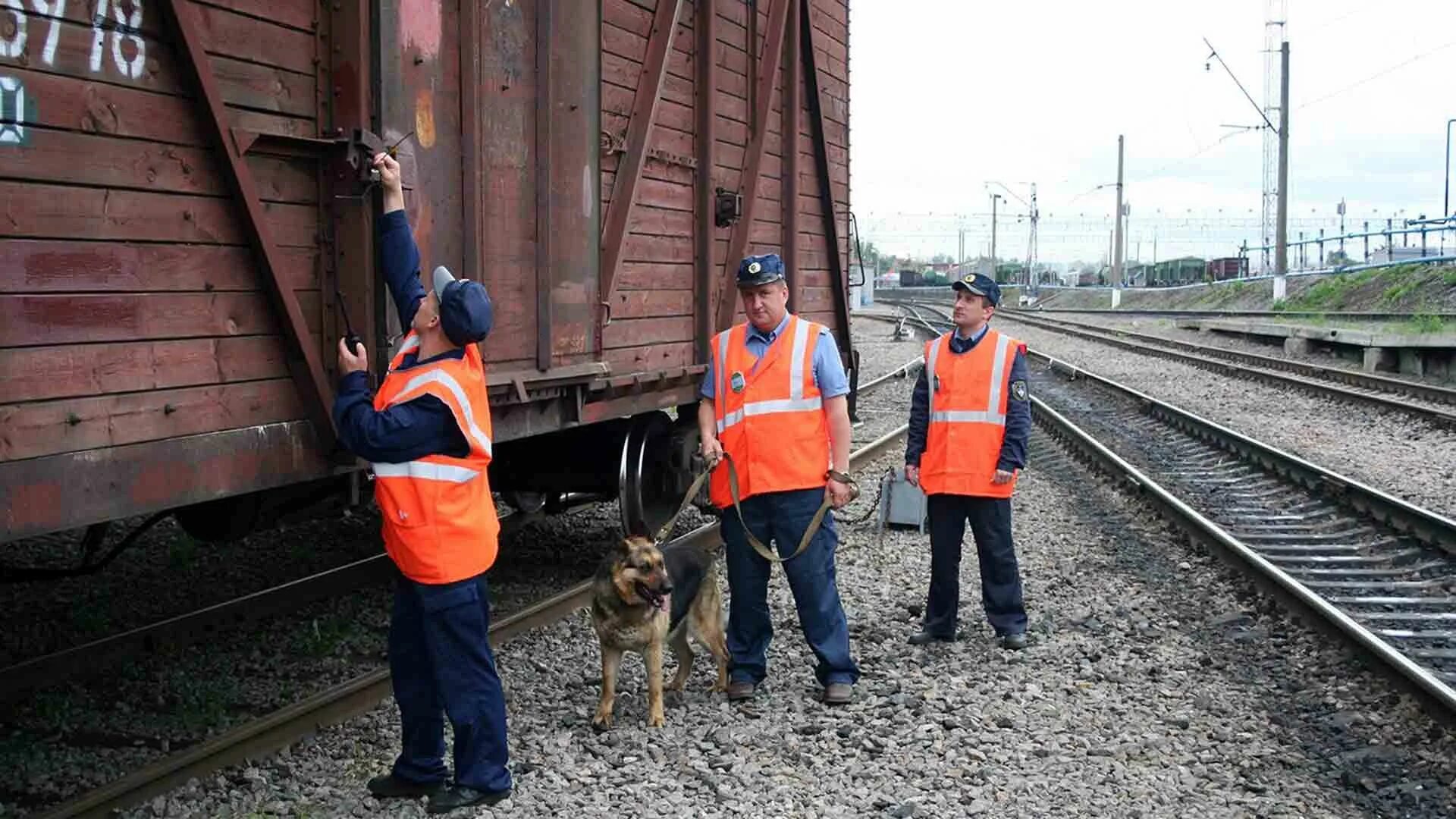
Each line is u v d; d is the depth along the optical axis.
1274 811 4.33
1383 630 6.53
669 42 7.29
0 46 3.57
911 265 122.31
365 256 4.74
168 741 4.95
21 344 3.65
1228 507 10.12
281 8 4.50
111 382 3.93
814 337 5.48
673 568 5.30
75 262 3.81
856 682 5.71
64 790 4.48
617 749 4.91
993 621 6.34
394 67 4.93
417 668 4.34
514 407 6.07
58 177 3.75
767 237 9.22
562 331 6.41
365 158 4.70
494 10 5.72
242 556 8.12
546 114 6.14
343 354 4.13
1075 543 8.75
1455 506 10.04
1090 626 6.65
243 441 4.43
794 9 9.25
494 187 5.80
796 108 9.38
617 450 7.55
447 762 4.84
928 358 6.37
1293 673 5.86
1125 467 11.10
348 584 7.14
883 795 4.46
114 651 5.71
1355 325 26.77
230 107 4.30
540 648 6.20
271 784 4.50
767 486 5.41
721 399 5.57
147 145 4.04
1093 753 4.84
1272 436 14.20
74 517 3.81
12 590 7.12
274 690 5.59
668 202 7.66
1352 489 9.65
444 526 4.11
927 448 6.34
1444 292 28.78
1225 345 30.28
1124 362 26.09
